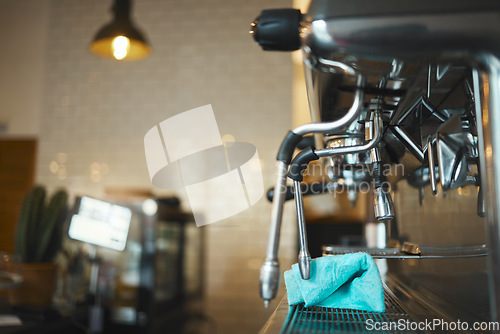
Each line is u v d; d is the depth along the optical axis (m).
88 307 2.52
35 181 4.04
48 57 4.16
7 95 4.15
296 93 3.92
